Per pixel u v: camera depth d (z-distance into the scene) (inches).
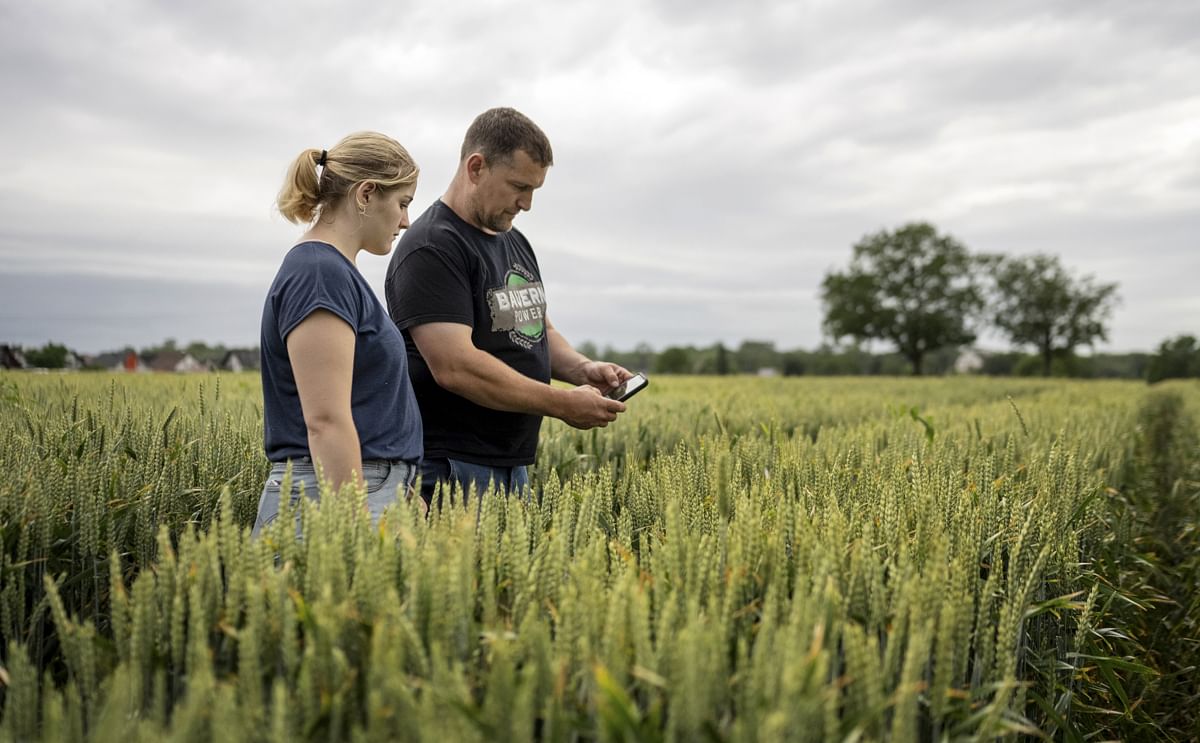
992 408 354.6
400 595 75.4
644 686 63.5
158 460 117.9
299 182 108.7
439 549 75.4
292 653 64.4
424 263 138.9
